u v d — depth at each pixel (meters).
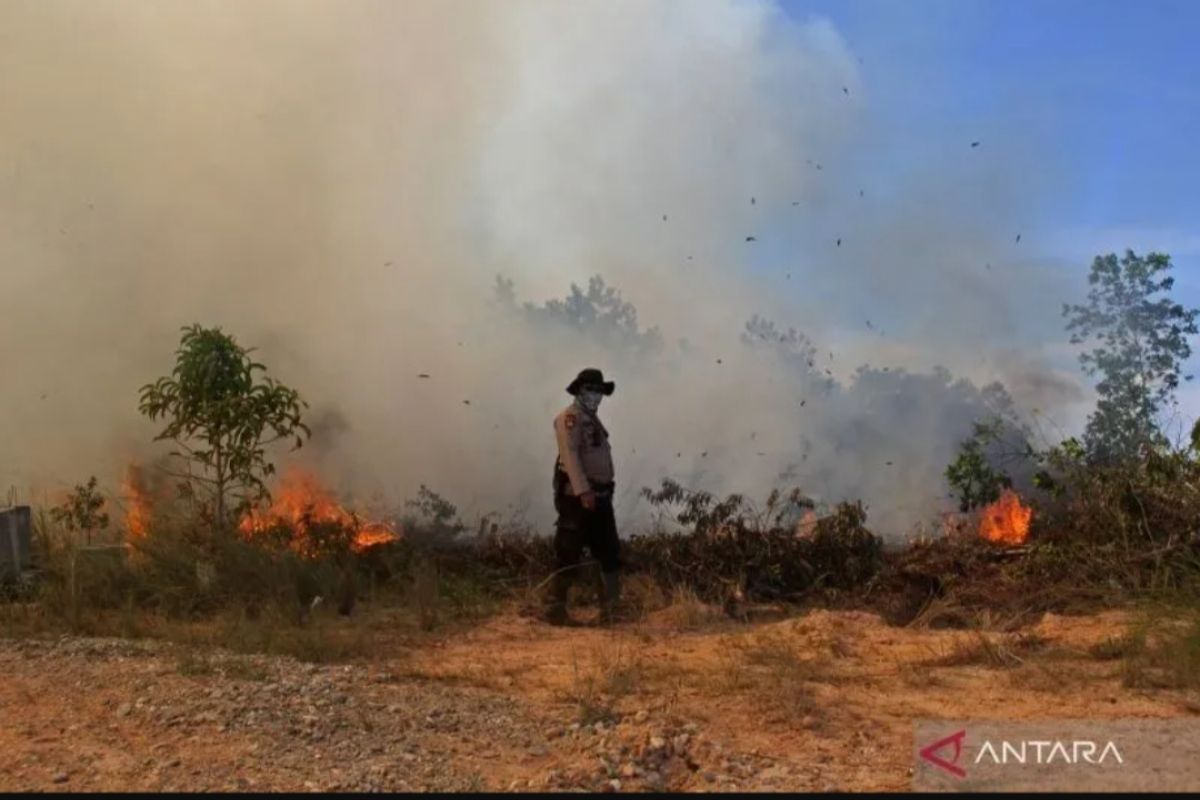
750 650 7.16
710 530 9.37
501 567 9.60
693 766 5.02
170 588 7.98
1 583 8.04
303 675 6.07
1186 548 8.48
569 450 8.36
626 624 8.30
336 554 9.20
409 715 5.47
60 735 4.96
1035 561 8.88
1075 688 6.27
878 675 6.63
